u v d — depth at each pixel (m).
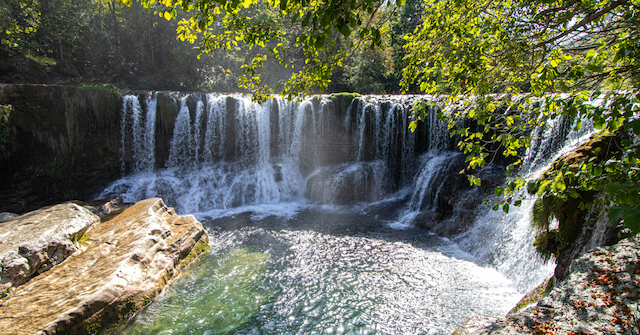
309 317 6.96
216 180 16.22
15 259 6.60
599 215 4.89
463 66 4.30
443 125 15.09
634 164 2.65
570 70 3.29
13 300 6.10
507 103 4.41
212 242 11.02
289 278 8.54
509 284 8.16
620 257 3.35
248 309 7.23
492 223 10.04
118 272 7.06
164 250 8.61
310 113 17.05
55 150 14.70
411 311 7.11
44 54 24.45
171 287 8.00
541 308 3.08
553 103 3.62
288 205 15.83
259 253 10.10
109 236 8.57
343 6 2.66
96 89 15.23
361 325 6.71
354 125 16.92
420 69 5.46
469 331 5.27
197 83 29.00
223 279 8.48
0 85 13.51
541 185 3.54
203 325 6.68
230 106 16.69
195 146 16.80
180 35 3.85
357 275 8.70
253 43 4.46
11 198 13.76
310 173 17.52
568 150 10.02
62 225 7.92
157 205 10.70
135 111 15.83
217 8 3.45
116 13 28.98
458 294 7.75
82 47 26.59
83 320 5.95
